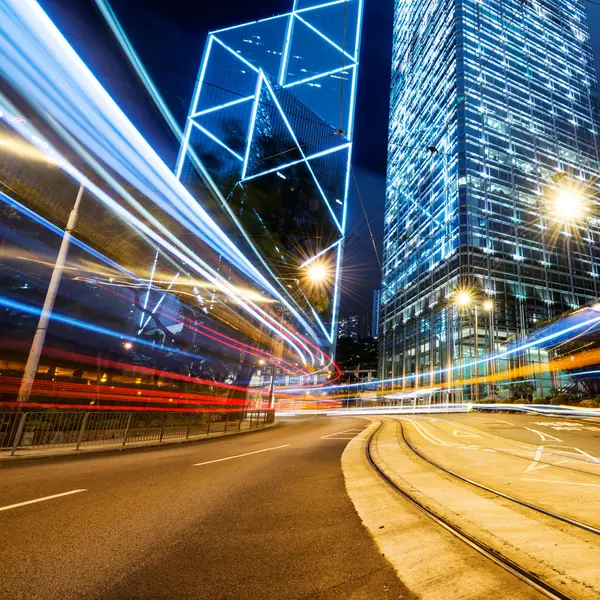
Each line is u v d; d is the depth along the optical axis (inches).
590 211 2623.0
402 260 3174.2
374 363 4576.8
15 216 624.1
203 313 1141.1
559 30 3161.9
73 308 786.2
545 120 2763.3
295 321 2079.2
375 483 283.7
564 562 145.2
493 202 2388.0
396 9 4313.5
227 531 174.1
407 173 3326.8
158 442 526.9
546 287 2319.1
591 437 640.4
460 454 442.6
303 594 118.8
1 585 118.0
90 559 139.3
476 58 2682.1
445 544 163.3
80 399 701.3
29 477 275.9
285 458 404.5
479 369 2038.6
